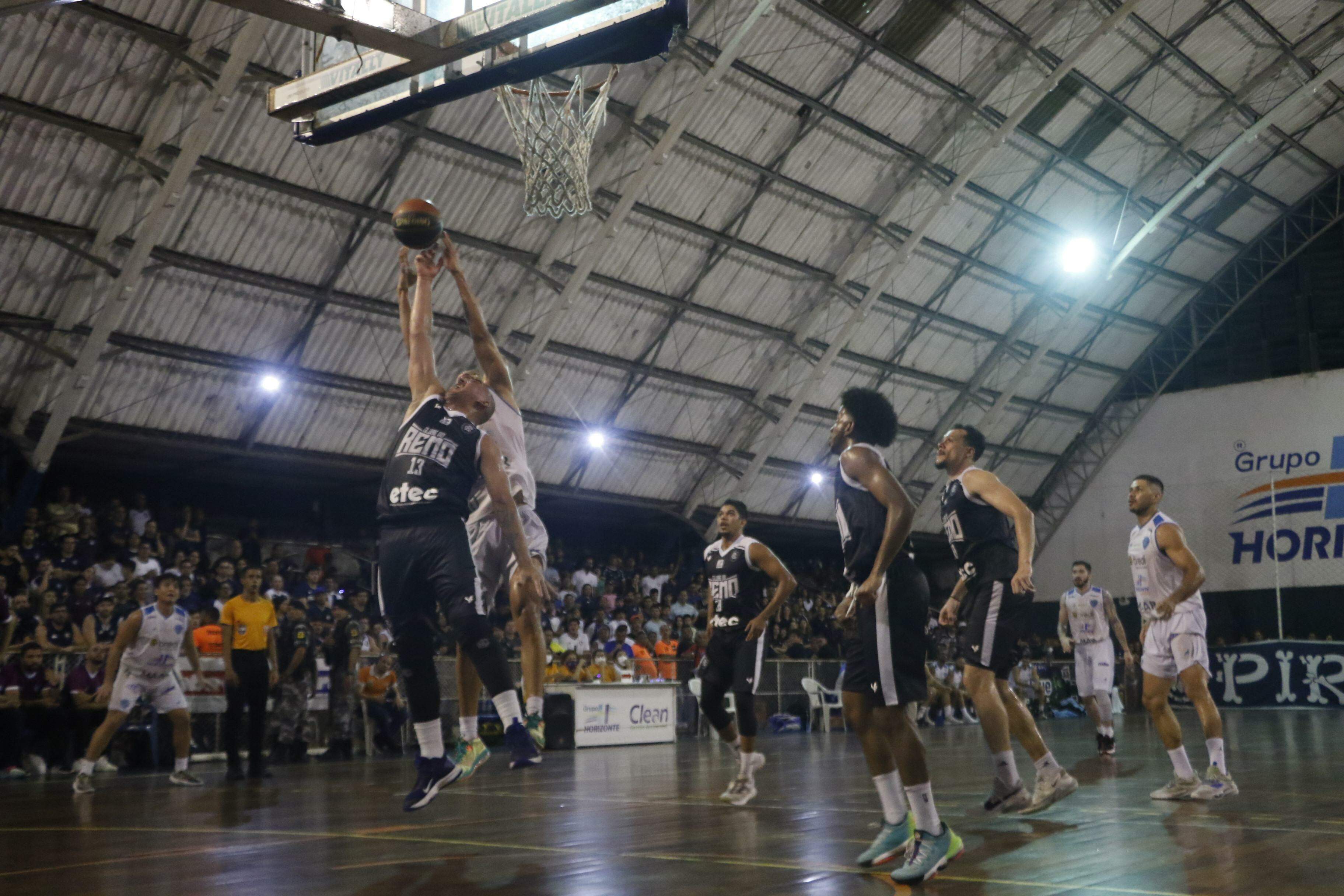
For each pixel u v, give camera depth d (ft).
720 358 67.97
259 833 16.07
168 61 41.63
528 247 55.62
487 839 14.90
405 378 56.95
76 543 43.83
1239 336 90.58
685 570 76.54
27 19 38.04
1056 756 33.71
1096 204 77.05
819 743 44.91
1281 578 85.81
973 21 59.98
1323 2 67.97
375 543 67.36
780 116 58.90
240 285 49.01
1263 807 17.67
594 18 16.17
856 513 12.38
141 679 27.32
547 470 66.08
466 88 17.49
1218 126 75.15
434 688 12.92
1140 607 20.71
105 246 43.96
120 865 12.67
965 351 80.28
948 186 66.33
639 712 48.08
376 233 51.08
